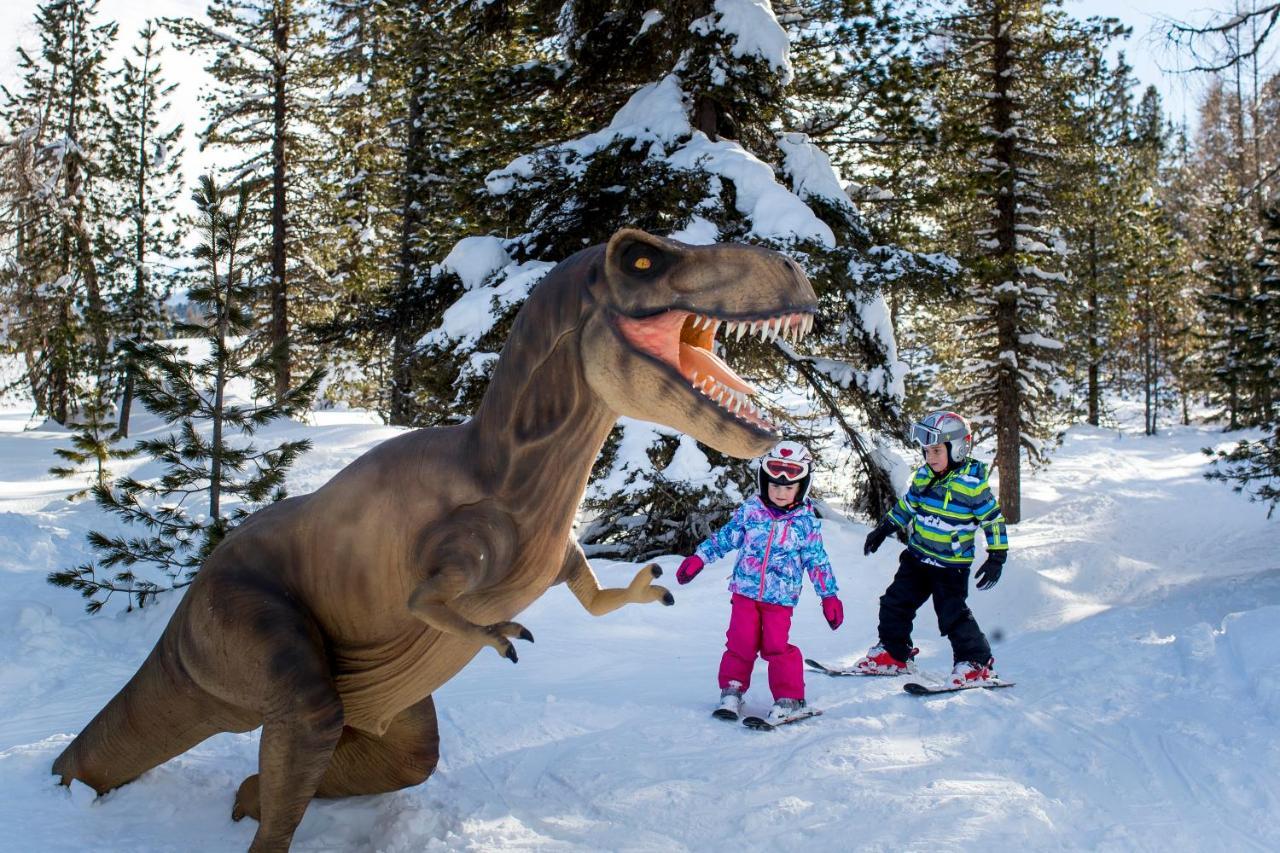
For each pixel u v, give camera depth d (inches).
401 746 171.8
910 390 856.9
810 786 199.9
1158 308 1926.7
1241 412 716.0
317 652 145.1
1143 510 927.7
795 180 603.5
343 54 1120.8
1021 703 258.8
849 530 553.6
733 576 261.7
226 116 1205.1
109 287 1428.4
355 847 168.6
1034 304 971.9
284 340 403.9
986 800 187.5
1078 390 1940.2
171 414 392.5
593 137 577.3
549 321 136.9
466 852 165.2
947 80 950.4
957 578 290.2
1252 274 1651.1
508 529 138.8
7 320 1428.4
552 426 137.5
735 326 126.8
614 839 176.1
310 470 709.3
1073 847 171.5
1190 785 200.1
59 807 165.0
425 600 129.4
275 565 149.3
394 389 976.3
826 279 532.4
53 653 317.1
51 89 1485.0
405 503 142.0
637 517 613.0
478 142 679.7
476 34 670.5
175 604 363.6
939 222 973.2
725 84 568.1
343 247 1250.6
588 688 289.7
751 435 125.8
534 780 206.5
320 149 1227.2
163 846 157.4
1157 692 261.7
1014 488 967.6
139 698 160.6
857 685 290.8
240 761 198.7
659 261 128.6
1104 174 1035.9
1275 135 1528.1
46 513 627.2
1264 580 511.5
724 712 250.5
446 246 705.6
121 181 1496.1
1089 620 414.3
